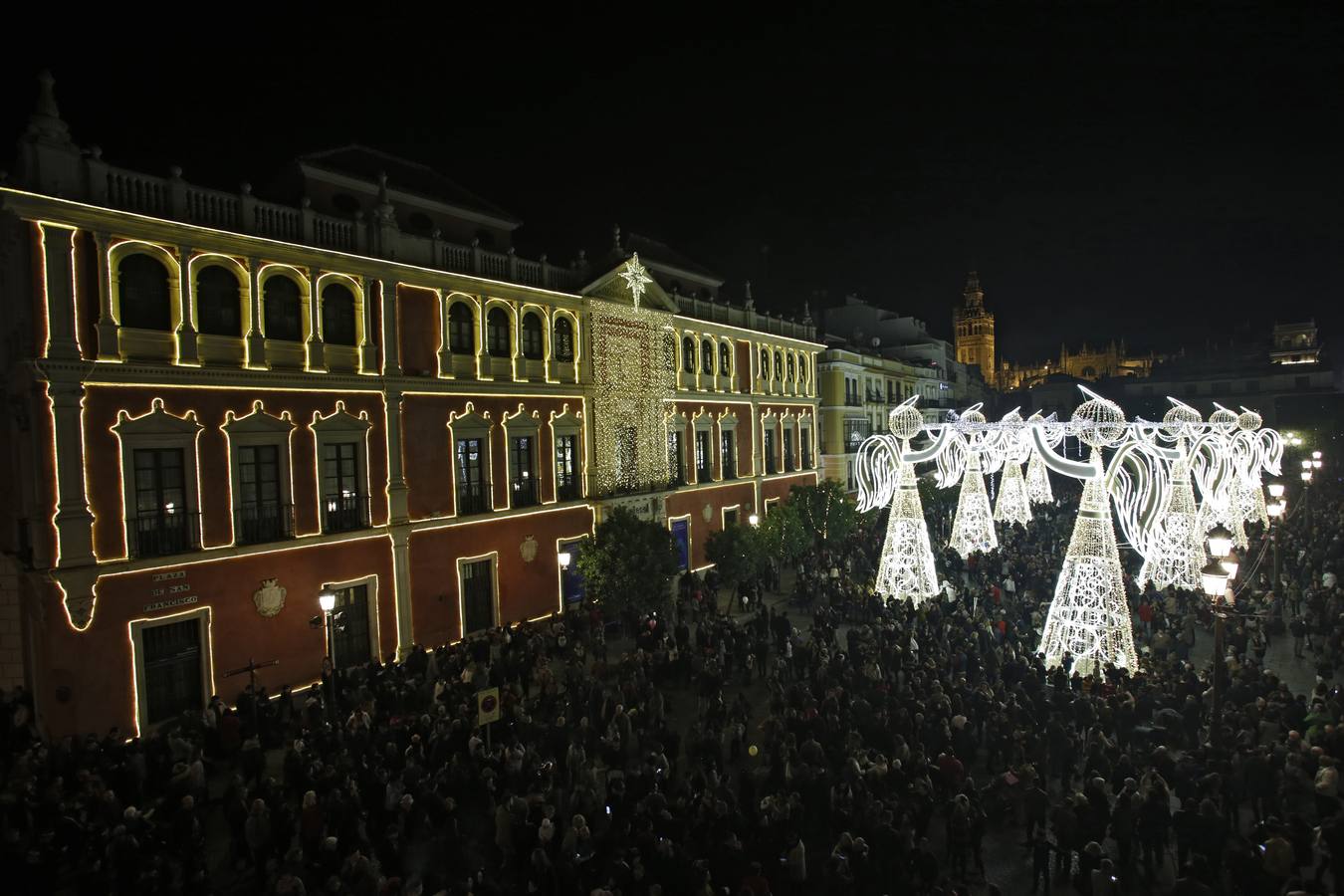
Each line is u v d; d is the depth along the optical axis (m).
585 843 11.71
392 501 24.20
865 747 15.80
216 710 17.98
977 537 35.69
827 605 27.67
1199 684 17.23
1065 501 51.44
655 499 34.59
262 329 21.11
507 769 14.64
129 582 18.36
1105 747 14.39
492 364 27.78
